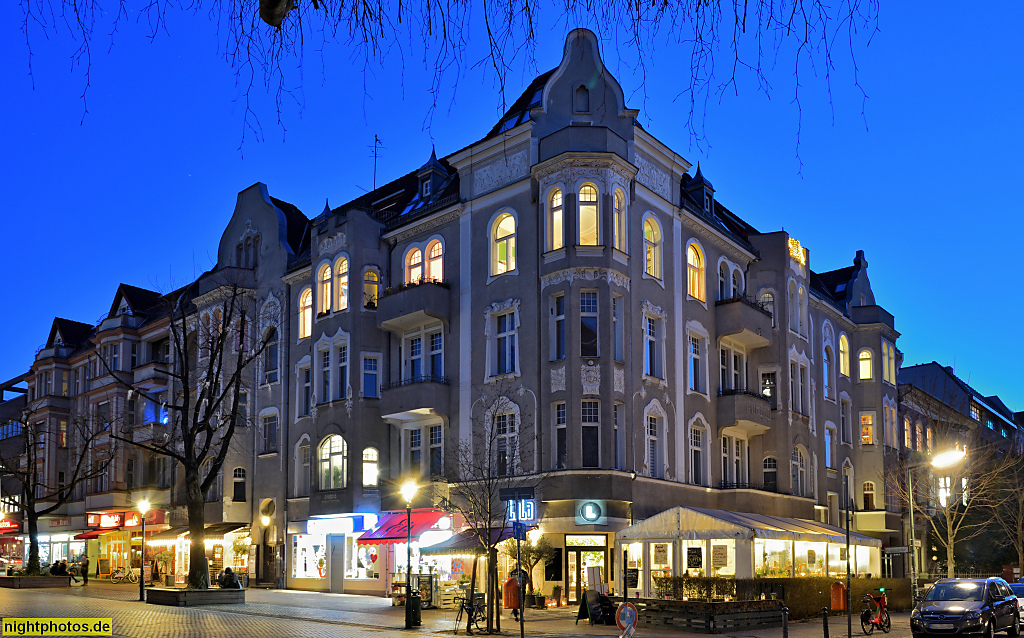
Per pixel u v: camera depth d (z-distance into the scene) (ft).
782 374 129.18
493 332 110.93
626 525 100.32
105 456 180.14
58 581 139.64
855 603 103.09
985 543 194.18
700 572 97.76
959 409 234.38
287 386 135.85
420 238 122.42
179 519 151.94
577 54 112.88
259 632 69.77
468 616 73.97
